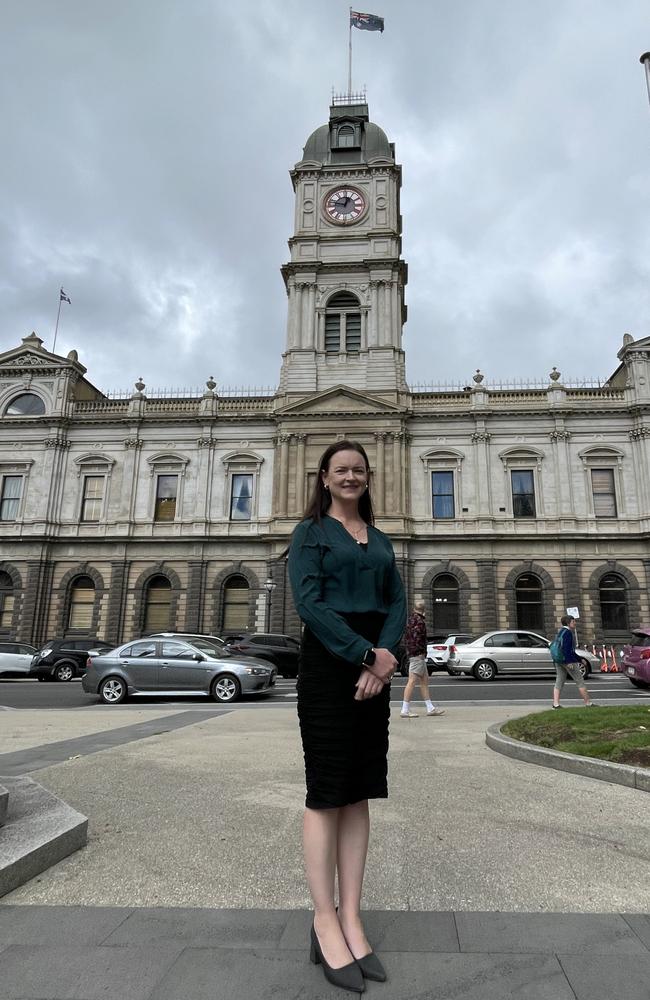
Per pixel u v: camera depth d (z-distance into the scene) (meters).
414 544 35.34
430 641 32.88
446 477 36.50
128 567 36.59
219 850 4.53
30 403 39.66
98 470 38.12
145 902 3.64
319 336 38.47
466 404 37.34
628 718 8.84
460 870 4.16
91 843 4.69
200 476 37.28
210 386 38.88
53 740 9.93
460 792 6.25
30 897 3.72
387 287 38.69
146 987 2.72
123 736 10.22
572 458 35.97
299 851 4.50
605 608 34.16
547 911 3.52
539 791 6.29
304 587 3.10
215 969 2.87
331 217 40.47
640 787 6.34
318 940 2.88
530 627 34.22
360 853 3.13
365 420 36.41
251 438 37.69
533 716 9.95
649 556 34.06
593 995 2.65
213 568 36.12
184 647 17.97
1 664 28.06
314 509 3.40
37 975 2.81
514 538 34.62
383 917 3.45
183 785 6.54
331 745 3.01
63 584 36.62
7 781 5.79
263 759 8.02
